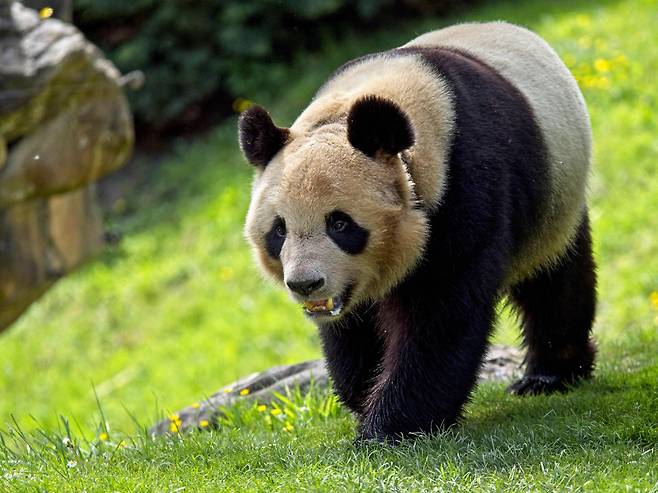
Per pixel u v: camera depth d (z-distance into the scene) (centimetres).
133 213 2769
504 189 942
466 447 878
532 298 1152
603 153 2334
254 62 2950
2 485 818
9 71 1454
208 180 2755
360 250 880
